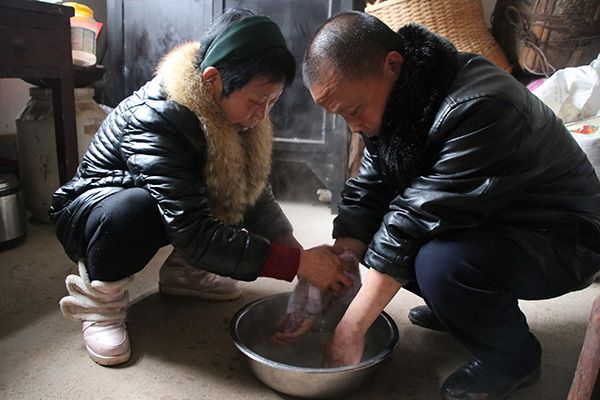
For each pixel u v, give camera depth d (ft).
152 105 3.70
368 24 3.17
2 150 8.25
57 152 6.47
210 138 3.68
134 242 3.78
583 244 3.48
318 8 7.27
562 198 3.36
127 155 3.74
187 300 4.97
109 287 3.89
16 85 8.38
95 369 3.82
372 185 4.13
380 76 3.14
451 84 3.17
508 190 3.09
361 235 4.18
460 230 3.23
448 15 7.02
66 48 6.15
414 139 3.20
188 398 3.54
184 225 3.54
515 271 3.21
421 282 3.27
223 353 4.09
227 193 3.87
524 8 7.22
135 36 8.32
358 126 3.38
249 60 3.46
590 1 6.81
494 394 3.50
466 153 3.01
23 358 3.92
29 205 7.09
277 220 4.71
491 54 7.20
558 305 5.00
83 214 3.85
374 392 3.67
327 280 3.84
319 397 3.47
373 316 3.43
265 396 3.58
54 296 4.93
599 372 2.50
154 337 4.28
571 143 3.47
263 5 7.48
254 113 3.70
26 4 5.53
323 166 7.73
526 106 3.13
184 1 7.89
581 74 5.98
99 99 8.87
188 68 3.71
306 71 3.23
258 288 5.31
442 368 3.98
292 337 3.95
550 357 4.13
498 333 3.32
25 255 5.92
